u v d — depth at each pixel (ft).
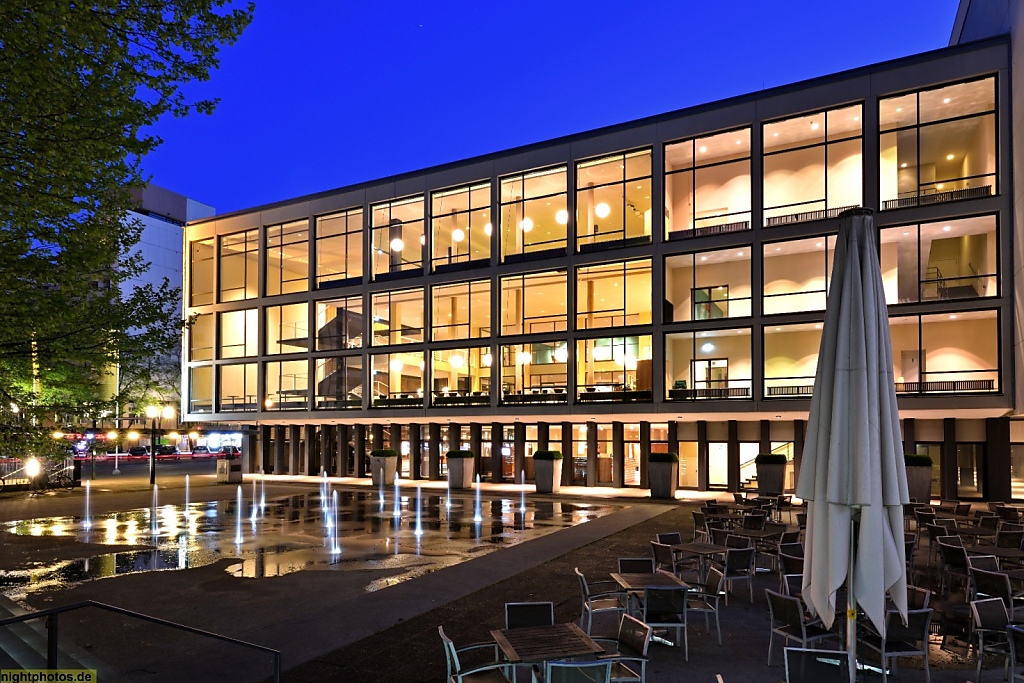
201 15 31.53
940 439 89.81
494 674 21.38
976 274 91.04
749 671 25.11
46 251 32.32
